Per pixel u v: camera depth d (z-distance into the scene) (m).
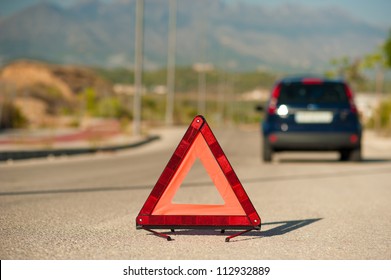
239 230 8.45
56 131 47.06
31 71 111.62
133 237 7.94
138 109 41.41
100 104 83.19
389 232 8.46
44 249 7.22
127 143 32.72
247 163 20.95
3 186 13.67
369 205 11.02
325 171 17.80
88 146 28.45
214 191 12.87
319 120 19.17
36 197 11.74
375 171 17.81
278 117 19.31
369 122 68.19
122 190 12.98
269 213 10.02
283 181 15.03
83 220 9.14
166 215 7.75
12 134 39.78
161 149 32.50
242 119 164.75
